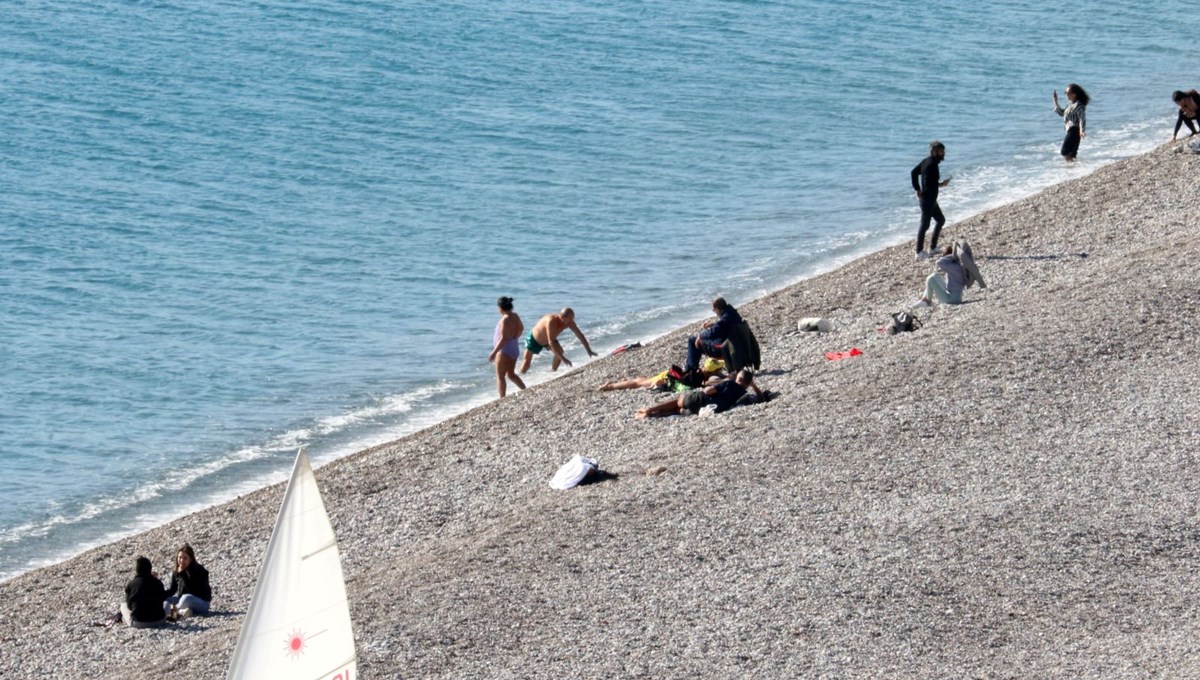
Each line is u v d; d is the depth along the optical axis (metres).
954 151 180.75
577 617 55.78
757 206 161.00
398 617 57.62
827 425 76.00
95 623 69.56
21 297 134.62
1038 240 120.75
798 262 137.75
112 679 60.22
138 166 181.00
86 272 142.12
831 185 168.25
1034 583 55.25
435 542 72.12
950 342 88.69
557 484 75.69
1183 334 85.25
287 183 174.50
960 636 51.22
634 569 60.28
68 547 86.50
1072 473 66.38
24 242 150.75
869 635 51.62
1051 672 47.69
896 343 92.31
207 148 189.62
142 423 106.50
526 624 55.50
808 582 56.62
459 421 96.56
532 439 87.88
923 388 80.25
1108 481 65.06
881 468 69.25
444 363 116.75
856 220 151.88
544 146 190.50
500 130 198.50
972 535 60.03
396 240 152.62
